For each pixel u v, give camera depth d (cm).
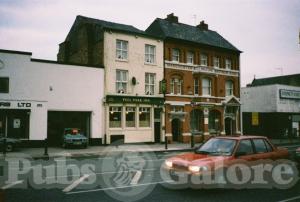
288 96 4616
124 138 3033
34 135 2622
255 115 3350
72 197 828
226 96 3825
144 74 3197
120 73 3072
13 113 2567
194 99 3512
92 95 2900
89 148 2553
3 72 2531
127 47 3122
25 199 802
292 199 829
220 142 1005
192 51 3575
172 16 3716
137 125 3123
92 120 2892
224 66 3850
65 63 2783
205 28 4031
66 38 3741
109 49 2997
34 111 2633
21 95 2588
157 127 3291
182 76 3456
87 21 3275
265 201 809
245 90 4841
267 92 4559
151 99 3183
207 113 3609
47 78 2703
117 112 3042
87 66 2886
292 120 4672
